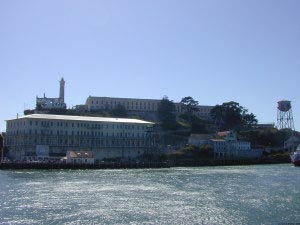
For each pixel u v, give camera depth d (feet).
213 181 469.57
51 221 233.96
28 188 379.35
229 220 240.12
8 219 237.45
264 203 298.35
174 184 435.12
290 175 547.90
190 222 235.81
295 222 233.14
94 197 327.47
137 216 251.19
